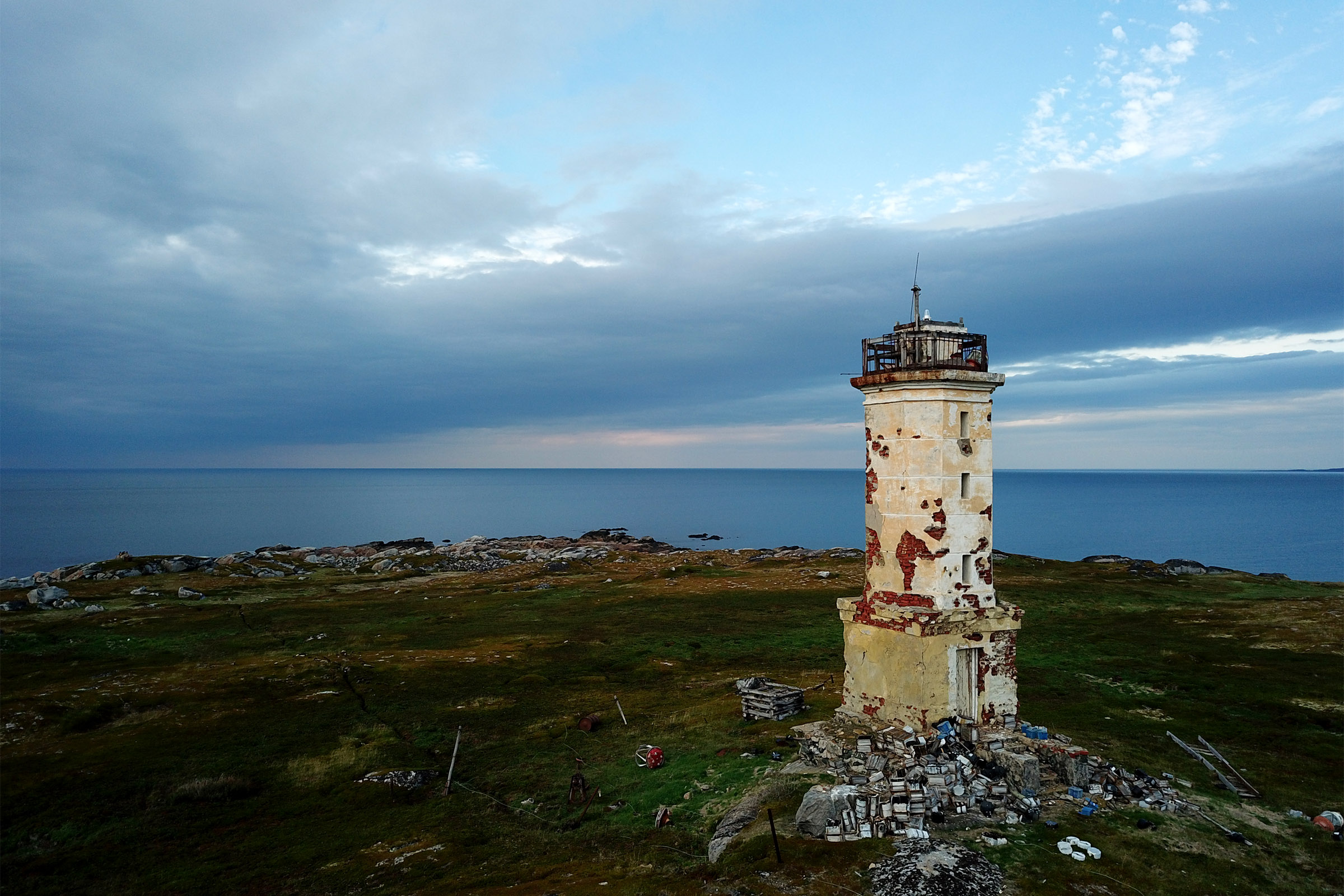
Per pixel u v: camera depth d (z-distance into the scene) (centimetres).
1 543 16675
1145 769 2523
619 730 3362
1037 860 1795
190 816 2603
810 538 19088
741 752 2766
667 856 2058
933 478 2486
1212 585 7088
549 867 2073
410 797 2736
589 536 15538
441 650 5222
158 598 7462
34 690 4056
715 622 6069
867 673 2650
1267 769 2573
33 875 2212
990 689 2530
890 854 1800
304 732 3453
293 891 2081
